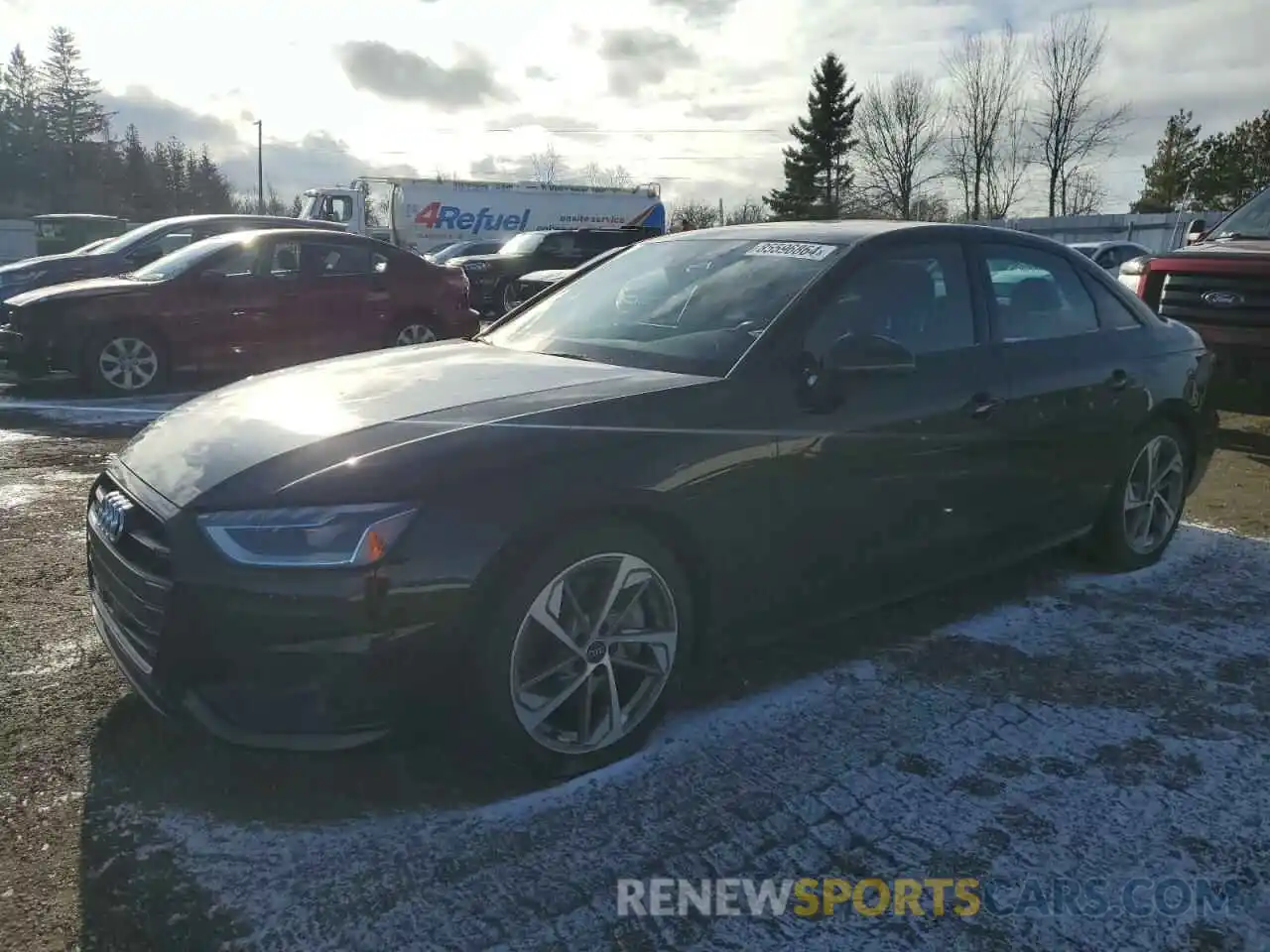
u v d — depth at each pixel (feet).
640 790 9.02
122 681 10.99
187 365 30.71
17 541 15.75
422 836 8.32
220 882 7.75
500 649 8.45
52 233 80.53
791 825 8.54
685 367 10.53
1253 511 18.38
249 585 7.86
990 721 10.36
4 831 8.32
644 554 9.27
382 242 34.14
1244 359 22.45
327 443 8.64
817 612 10.99
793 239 12.41
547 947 7.10
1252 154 183.01
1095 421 13.57
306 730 8.03
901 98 175.63
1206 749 9.84
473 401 9.48
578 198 112.78
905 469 11.21
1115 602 13.75
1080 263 14.33
